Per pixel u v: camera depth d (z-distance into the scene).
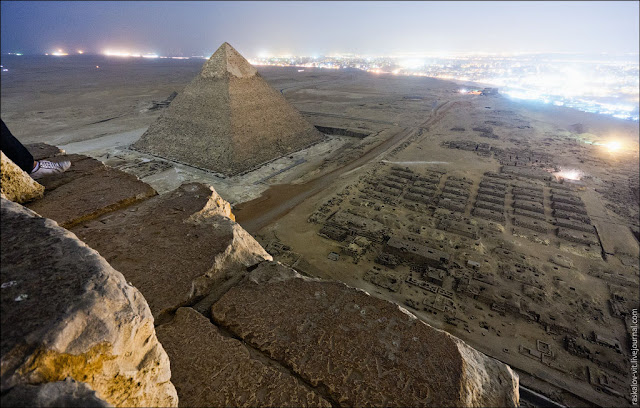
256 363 3.10
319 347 3.28
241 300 3.80
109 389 2.13
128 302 2.37
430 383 2.94
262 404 2.79
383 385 2.92
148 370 2.46
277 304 3.77
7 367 1.67
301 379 3.04
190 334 3.35
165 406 2.59
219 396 2.83
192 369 3.04
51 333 1.83
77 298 2.09
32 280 2.16
